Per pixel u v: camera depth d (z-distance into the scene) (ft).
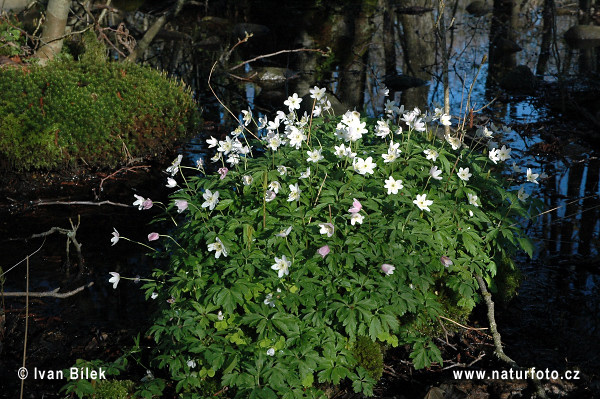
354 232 3.90
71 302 4.57
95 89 6.46
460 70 10.58
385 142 4.41
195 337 3.67
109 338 4.21
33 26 8.14
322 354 3.69
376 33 13.16
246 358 3.57
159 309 3.97
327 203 3.87
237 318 3.70
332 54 11.60
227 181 4.17
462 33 13.07
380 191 4.05
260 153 6.73
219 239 3.61
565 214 5.71
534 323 4.35
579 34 12.26
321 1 16.22
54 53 7.30
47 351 4.10
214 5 15.39
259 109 8.63
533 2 15.57
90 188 6.24
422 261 3.84
